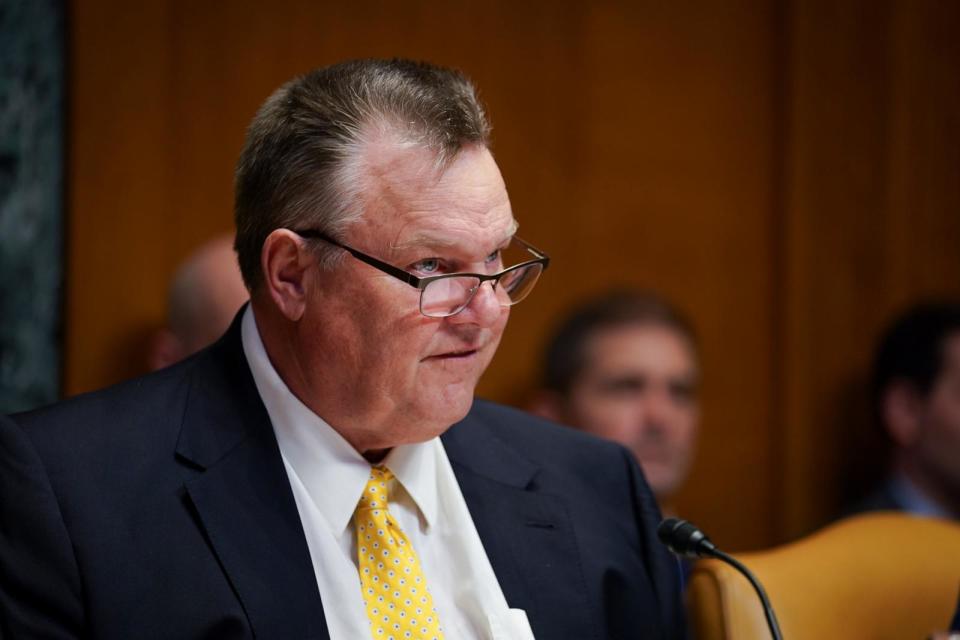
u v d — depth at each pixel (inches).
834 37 317.7
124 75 267.7
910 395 305.1
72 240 263.9
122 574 151.3
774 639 163.0
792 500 317.7
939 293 326.0
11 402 259.6
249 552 156.3
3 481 153.1
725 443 316.8
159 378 168.6
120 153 267.7
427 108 154.9
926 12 323.3
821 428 320.2
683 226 312.3
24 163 260.1
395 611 161.0
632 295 285.0
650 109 309.3
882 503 303.9
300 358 160.2
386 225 152.5
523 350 301.9
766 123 317.1
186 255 274.5
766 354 319.6
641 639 178.5
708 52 313.1
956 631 188.5
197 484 158.2
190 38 274.2
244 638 151.9
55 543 150.3
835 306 320.5
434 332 154.0
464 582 167.8
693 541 167.3
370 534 164.2
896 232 322.7
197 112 275.1
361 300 153.6
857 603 198.1
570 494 183.8
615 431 275.1
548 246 302.7
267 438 163.8
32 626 148.2
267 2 280.2
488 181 155.4
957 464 300.8
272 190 158.1
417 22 291.6
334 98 156.3
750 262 317.4
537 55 300.8
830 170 319.0
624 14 307.1
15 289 259.6
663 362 276.8
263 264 158.9
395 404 156.6
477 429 185.3
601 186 306.0
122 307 268.7
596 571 177.2
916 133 323.6
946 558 205.0
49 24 262.2
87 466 156.3
